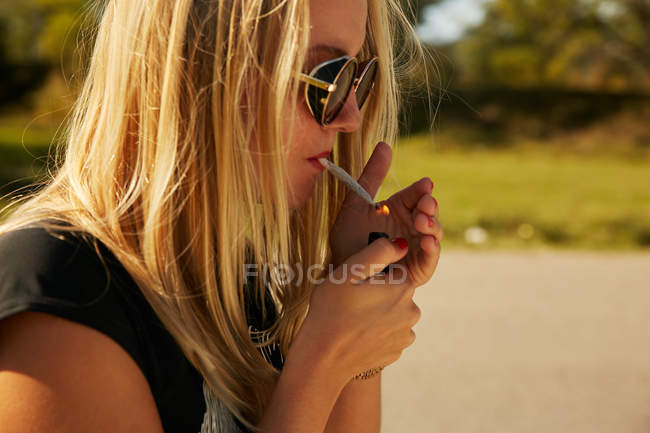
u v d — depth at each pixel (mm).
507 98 21625
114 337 788
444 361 4234
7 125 18312
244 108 959
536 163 17031
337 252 1229
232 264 960
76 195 922
